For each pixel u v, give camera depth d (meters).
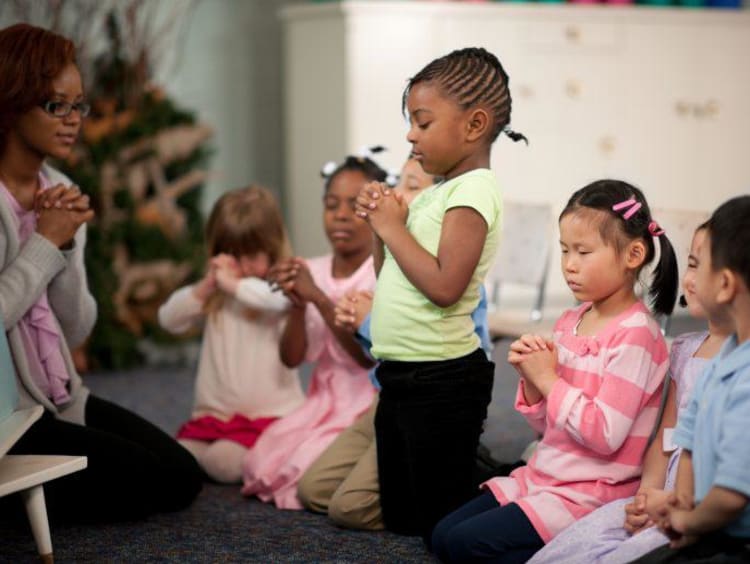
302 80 4.53
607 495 1.87
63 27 4.06
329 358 2.64
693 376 1.79
